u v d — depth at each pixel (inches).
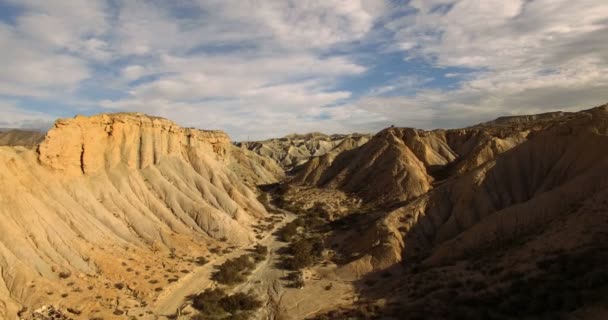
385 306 1766.7
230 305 1987.0
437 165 4530.0
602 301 1122.7
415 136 4842.5
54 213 2249.0
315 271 2463.1
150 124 3326.8
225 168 4158.5
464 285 1765.5
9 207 2047.2
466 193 2714.1
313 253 2768.2
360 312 1742.1
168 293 2053.4
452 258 2182.6
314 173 5280.5
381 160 4562.0
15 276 1785.2
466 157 4291.3
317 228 3432.6
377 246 2482.8
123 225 2536.9
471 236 2246.6
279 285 2277.3
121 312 1813.5
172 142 3528.5
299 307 1995.6
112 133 2982.3
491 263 1910.7
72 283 1895.9
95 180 2699.3
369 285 2176.4
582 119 2716.5
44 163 2426.2
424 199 2842.0
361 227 3142.2
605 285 1234.6
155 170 3174.2
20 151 2427.4
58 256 2006.6
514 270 1704.0
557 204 2172.7
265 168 7214.6
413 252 2466.8
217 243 2787.9
